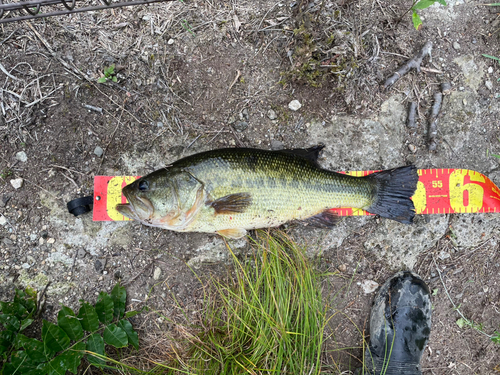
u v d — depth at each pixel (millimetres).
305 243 750
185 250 744
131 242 740
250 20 752
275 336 667
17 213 728
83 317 669
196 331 712
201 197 654
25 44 727
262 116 755
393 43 762
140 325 734
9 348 673
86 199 714
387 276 765
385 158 760
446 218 763
